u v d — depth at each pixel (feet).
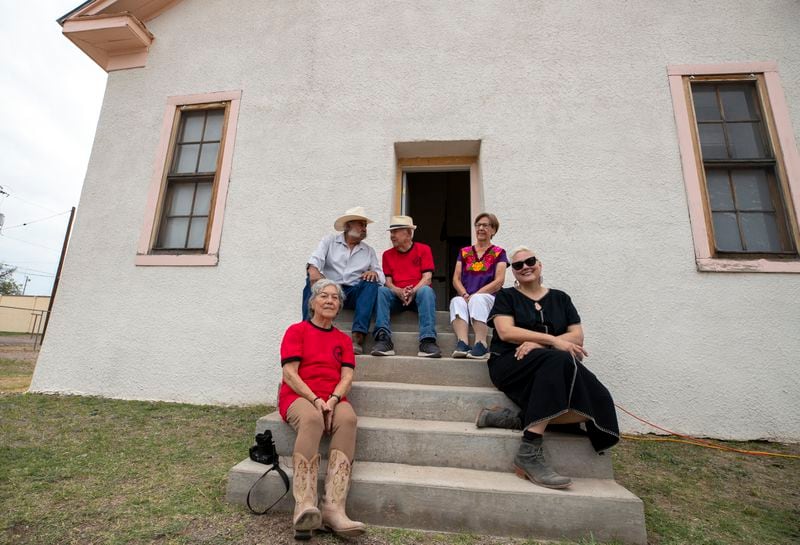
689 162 13.76
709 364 12.30
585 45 15.26
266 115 16.25
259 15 17.42
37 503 7.07
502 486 6.97
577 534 6.58
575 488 7.04
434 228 26.02
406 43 16.20
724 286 12.73
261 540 6.24
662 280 13.05
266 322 14.35
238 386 13.93
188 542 6.11
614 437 7.34
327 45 16.62
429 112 15.42
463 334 11.02
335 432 7.32
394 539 6.49
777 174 13.55
